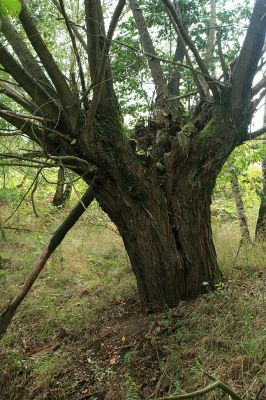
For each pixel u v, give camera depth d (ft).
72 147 14.80
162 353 14.25
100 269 24.34
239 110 16.10
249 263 19.02
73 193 38.96
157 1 21.66
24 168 26.58
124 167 15.29
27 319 20.38
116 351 15.55
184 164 16.16
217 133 16.03
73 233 32.22
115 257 27.02
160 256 16.30
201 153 16.03
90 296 21.25
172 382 12.67
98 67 13.35
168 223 16.34
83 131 14.49
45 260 16.94
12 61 13.79
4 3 5.51
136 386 13.44
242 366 11.85
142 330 15.83
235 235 24.66
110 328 17.24
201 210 16.81
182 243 16.47
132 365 14.39
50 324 19.38
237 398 5.90
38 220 34.65
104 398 13.74
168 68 21.15
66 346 17.47
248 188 32.48
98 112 15.24
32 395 15.46
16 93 14.90
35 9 24.31
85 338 17.44
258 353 12.08
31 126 14.14
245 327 13.28
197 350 13.42
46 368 16.08
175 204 16.43
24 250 29.37
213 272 17.07
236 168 25.66
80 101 14.06
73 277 24.38
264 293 15.15
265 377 10.75
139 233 16.25
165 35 22.75
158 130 17.44
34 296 22.49
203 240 16.88
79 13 31.27
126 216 16.24
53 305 21.04
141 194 15.81
